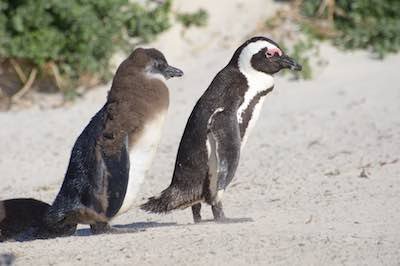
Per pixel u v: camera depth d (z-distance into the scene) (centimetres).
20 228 2888
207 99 2922
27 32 5000
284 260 2345
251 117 2964
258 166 3719
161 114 2728
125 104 2694
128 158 2630
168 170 3781
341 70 5094
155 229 2764
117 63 5222
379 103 4603
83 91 5081
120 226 2930
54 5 4959
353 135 4125
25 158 4122
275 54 2970
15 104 4975
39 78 5097
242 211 3023
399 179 3338
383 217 2828
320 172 3534
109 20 5103
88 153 2667
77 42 5019
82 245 2575
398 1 5416
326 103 4675
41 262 2425
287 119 4469
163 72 2780
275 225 2756
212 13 5522
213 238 2562
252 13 5519
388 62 5175
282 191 3288
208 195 2873
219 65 5112
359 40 5309
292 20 5453
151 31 5269
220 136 2842
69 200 2667
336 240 2523
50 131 4531
